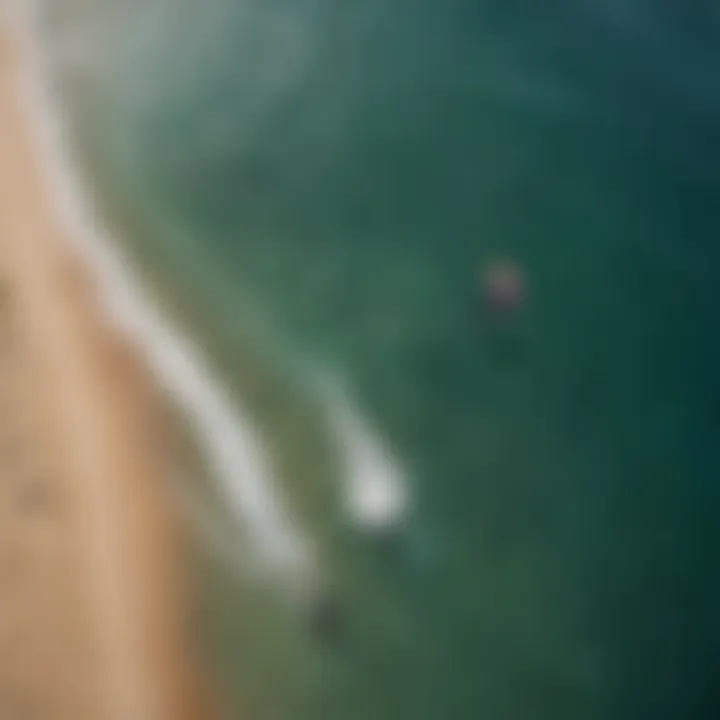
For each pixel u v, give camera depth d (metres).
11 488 43.00
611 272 55.81
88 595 40.78
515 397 50.41
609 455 48.78
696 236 57.91
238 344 50.59
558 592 44.53
